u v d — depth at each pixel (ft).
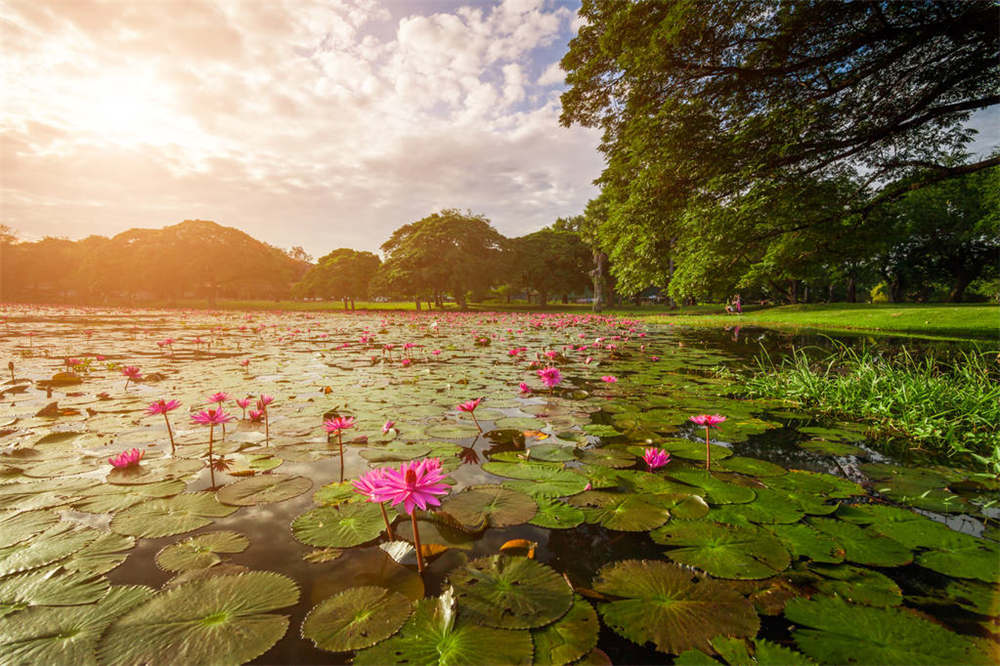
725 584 4.69
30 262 169.17
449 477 7.68
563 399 13.70
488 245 126.52
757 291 120.98
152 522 5.98
